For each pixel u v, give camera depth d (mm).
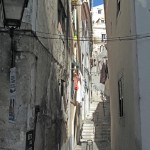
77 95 19969
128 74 9766
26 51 7340
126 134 10414
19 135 7074
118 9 12156
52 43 10562
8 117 7117
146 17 8656
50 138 10492
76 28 20609
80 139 21875
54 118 11281
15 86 7098
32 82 7551
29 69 7332
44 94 9289
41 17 8719
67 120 15367
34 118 7758
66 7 14969
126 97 10211
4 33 7324
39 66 8422
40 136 8797
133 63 8797
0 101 7176
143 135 8172
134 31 8719
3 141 7059
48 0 9906
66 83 14805
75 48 19609
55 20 11477
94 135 21938
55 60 11336
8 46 7324
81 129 22844
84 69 27047
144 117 8234
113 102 14680
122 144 11469
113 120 14820
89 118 26578
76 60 19734
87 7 27922
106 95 30672
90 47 37500
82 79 24562
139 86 8367
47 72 9711
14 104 7109
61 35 13047
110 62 15977
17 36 7367
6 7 6441
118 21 12047
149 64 8438
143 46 8523
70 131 16766
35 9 7855
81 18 24781
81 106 23719
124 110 10781
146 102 8289
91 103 31781
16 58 7328
